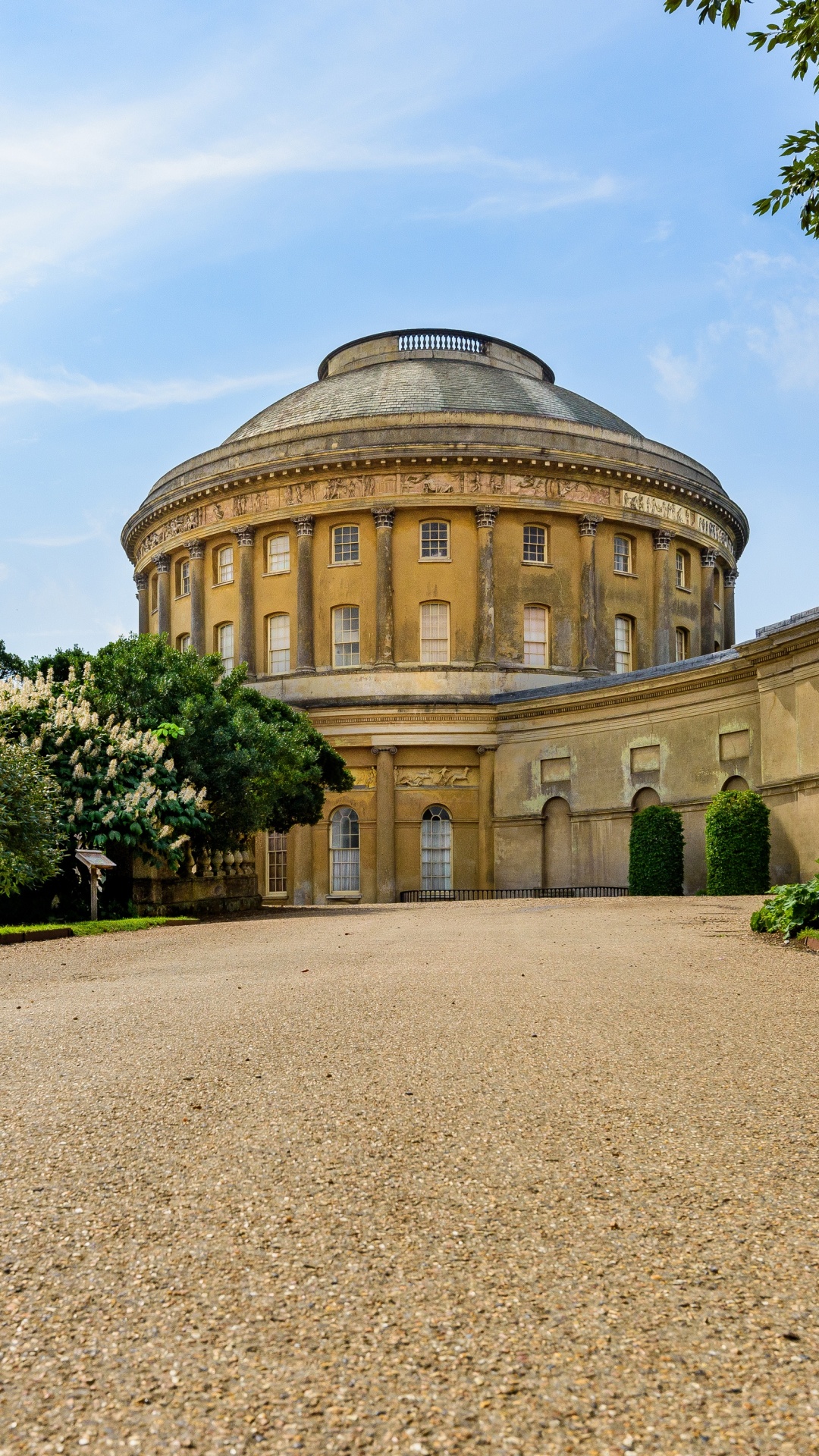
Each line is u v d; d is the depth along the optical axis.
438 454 45.41
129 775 23.36
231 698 29.89
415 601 46.22
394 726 44.56
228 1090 6.36
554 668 46.31
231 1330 3.45
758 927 15.79
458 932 18.00
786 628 28.69
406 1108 5.91
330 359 58.56
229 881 27.80
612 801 38.38
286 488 47.75
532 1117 5.70
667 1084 6.38
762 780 30.55
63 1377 3.20
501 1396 3.07
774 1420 2.94
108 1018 8.99
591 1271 3.84
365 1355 3.29
